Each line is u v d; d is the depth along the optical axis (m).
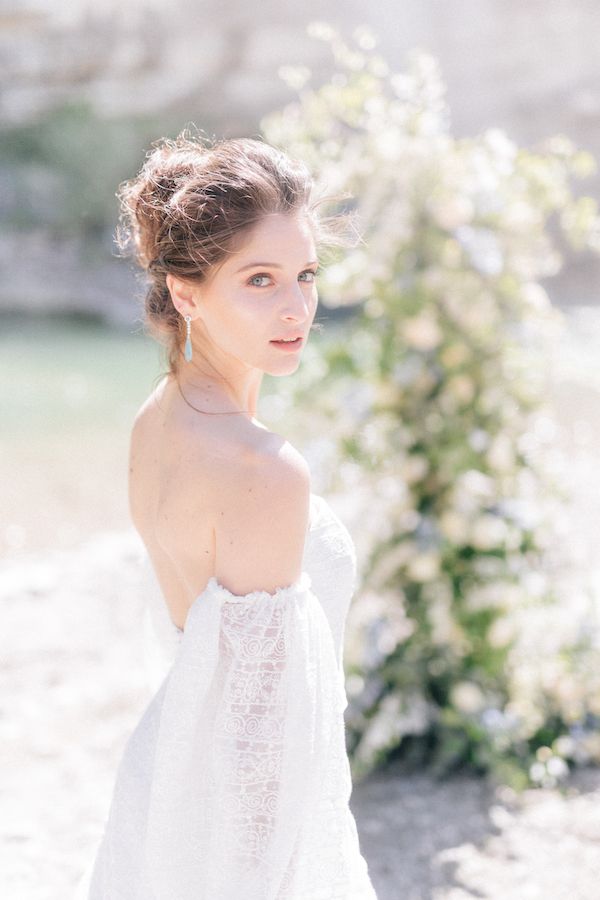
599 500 6.39
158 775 1.42
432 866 2.87
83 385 12.27
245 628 1.37
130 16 21.98
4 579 5.74
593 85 20.75
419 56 3.23
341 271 3.19
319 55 21.36
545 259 3.28
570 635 3.61
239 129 22.34
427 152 3.05
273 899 1.39
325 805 1.45
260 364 1.46
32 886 2.89
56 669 4.54
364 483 3.35
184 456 1.46
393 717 3.37
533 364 3.28
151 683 1.89
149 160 1.59
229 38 21.83
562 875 2.81
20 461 8.82
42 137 22.34
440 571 3.32
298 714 1.38
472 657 3.38
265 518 1.36
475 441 3.18
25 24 21.91
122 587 5.57
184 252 1.44
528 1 20.45
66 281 20.58
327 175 3.12
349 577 1.61
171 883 1.43
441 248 3.08
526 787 3.27
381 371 3.20
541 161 3.20
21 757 3.71
